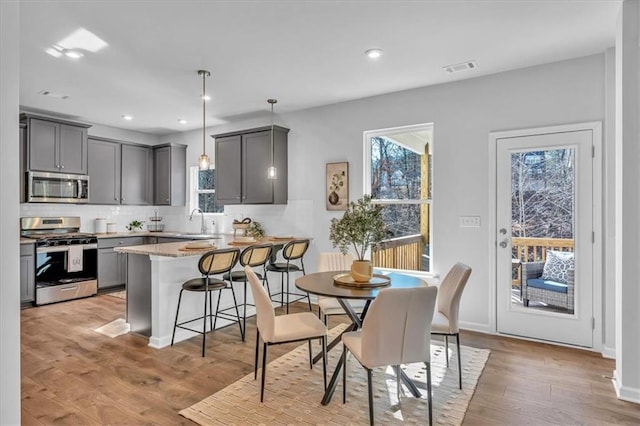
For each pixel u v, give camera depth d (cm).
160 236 604
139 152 646
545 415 230
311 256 503
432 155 414
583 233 339
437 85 410
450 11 262
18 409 129
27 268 475
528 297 365
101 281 555
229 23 276
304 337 248
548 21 276
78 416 229
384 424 219
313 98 459
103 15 263
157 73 374
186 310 372
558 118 349
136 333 378
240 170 533
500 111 376
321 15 266
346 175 472
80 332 383
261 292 242
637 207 252
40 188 504
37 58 335
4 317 125
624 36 253
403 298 205
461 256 395
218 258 338
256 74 379
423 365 299
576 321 342
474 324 388
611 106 317
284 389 261
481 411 234
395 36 298
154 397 251
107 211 625
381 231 274
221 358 317
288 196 525
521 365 302
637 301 250
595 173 333
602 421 224
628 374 251
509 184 372
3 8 125
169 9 256
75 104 482
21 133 495
